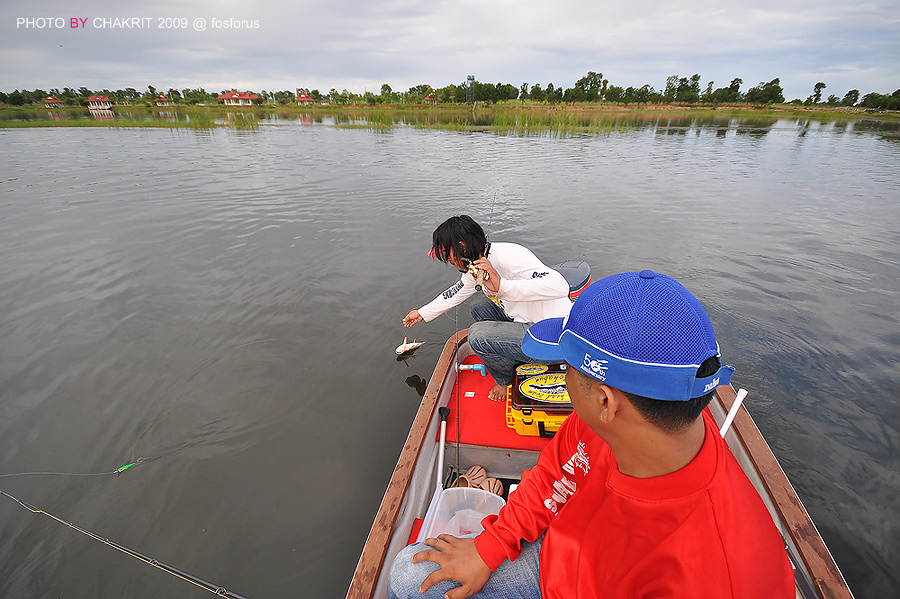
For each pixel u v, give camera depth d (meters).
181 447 2.99
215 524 2.48
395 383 3.58
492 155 15.59
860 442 3.05
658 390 0.78
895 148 19.30
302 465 2.85
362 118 40.44
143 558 2.27
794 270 5.65
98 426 3.16
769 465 2.07
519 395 2.55
